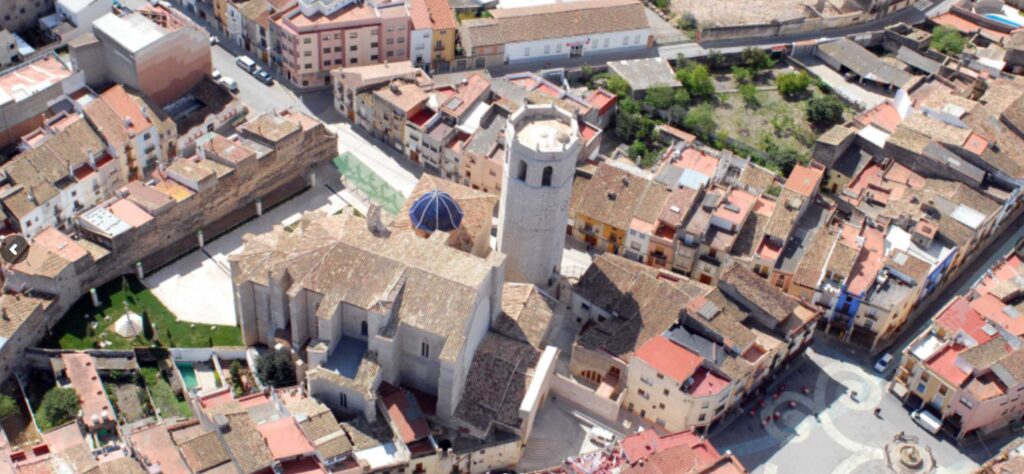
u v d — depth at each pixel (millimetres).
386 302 175750
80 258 199875
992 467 180375
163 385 191875
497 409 182500
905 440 195250
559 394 196625
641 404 193750
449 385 177125
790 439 194000
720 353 191250
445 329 175875
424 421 179250
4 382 189375
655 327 196250
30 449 170250
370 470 171875
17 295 193875
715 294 199500
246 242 194500
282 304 185625
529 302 197000
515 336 191375
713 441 192625
